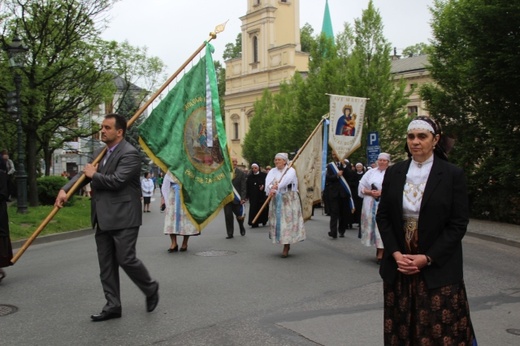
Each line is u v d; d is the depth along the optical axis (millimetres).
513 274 8414
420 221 3453
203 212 8094
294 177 9828
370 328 5438
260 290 7145
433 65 19859
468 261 9609
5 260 7496
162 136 7672
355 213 15031
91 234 14367
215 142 8289
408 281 3500
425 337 3381
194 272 8391
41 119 19250
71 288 7262
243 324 5578
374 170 9359
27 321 5703
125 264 5629
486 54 15750
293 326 5504
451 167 3498
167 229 10469
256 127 49406
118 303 5805
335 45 31859
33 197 19281
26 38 18125
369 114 26844
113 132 5680
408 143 3578
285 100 43000
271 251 10664
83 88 20531
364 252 10523
